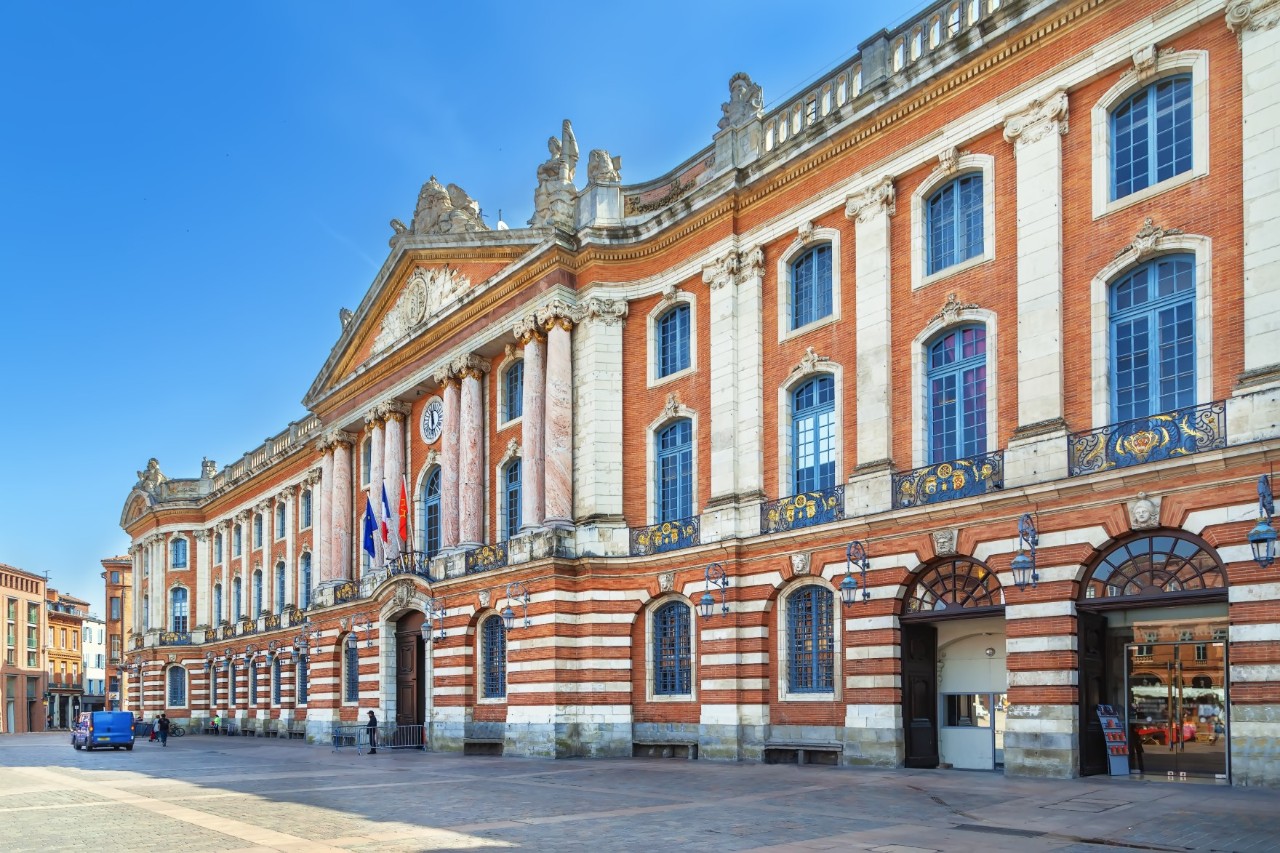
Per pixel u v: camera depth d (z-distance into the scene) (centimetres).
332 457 4053
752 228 2503
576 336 2845
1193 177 1694
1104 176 1820
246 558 5547
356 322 3825
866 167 2236
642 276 2789
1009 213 1967
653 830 1273
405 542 3416
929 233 2142
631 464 2728
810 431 2338
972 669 2045
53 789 2059
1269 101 1596
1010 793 1538
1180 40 1742
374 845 1210
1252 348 1573
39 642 8712
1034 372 1858
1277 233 1565
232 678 5638
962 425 2023
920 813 1364
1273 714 1491
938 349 2092
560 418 2778
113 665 9750
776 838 1187
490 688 2983
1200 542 1614
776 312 2431
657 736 2547
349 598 3781
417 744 3322
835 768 2059
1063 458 1788
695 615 2494
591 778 2006
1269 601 1509
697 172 2758
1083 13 1864
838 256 2292
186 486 6322
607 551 2675
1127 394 1758
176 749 3841
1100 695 1777
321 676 3903
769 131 2534
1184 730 1686
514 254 3066
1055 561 1772
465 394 3178
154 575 6278
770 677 2308
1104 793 1491
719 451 2477
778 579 2288
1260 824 1191
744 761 2281
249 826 1406
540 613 2678
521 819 1407
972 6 2109
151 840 1295
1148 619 1747
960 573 1970
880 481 2094
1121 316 1783
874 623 2066
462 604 3044
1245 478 1553
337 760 2831
